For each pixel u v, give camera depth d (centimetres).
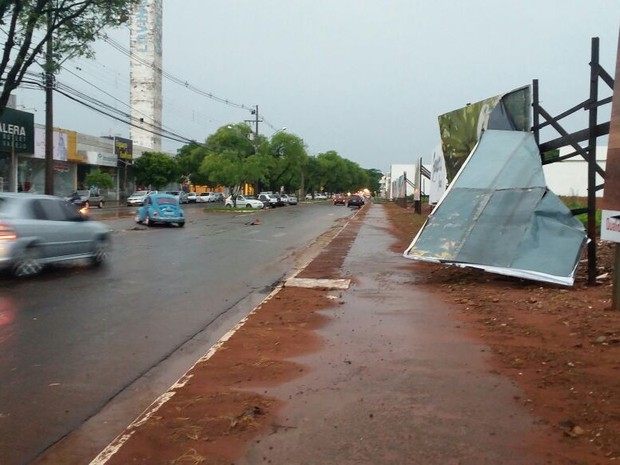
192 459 385
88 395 534
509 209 1120
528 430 421
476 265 1069
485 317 796
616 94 784
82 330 766
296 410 468
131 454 394
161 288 1103
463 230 1135
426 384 527
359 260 1515
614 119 783
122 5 1944
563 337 670
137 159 6425
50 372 596
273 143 7575
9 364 619
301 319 818
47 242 1211
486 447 394
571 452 385
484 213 1140
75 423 470
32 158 4350
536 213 1089
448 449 392
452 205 1180
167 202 2919
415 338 697
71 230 1282
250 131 6269
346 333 730
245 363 606
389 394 502
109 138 6188
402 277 1202
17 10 1795
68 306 909
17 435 445
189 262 1505
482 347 647
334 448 397
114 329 778
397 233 2480
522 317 782
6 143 3834
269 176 7575
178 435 422
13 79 1883
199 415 461
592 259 1016
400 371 568
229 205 5722
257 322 804
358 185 15300
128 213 4159
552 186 3956
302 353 641
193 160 7275
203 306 948
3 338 717
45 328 770
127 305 934
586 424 427
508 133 1218
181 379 557
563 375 536
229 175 5344
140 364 630
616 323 707
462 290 1018
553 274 1009
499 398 486
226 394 510
